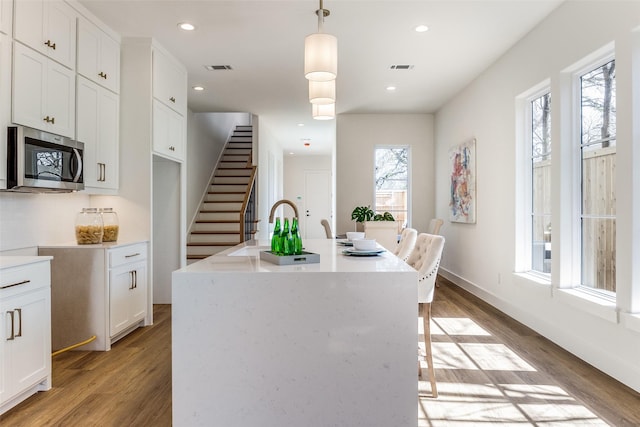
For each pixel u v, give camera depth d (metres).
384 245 5.48
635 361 2.79
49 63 3.27
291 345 2.08
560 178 3.66
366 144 7.84
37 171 3.02
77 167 3.44
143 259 4.30
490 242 5.25
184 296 2.07
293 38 4.40
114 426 2.34
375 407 2.10
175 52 4.81
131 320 4.06
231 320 2.08
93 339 3.64
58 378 3.03
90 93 3.82
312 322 2.09
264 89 6.24
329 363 2.09
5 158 2.86
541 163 4.28
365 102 7.00
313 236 14.47
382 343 2.10
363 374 2.10
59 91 3.39
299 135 10.41
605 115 3.30
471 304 5.31
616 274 2.97
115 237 4.10
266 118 8.34
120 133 4.38
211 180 9.01
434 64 5.15
